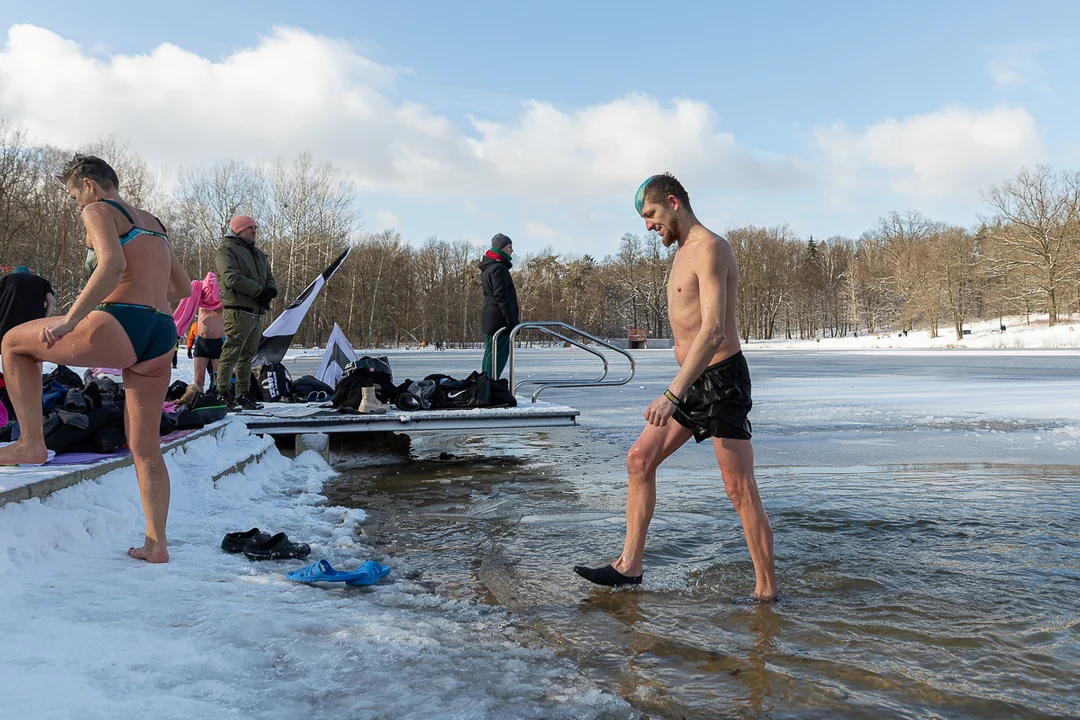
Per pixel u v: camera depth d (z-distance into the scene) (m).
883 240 91.56
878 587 3.00
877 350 46.56
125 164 42.69
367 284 65.44
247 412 6.90
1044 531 3.85
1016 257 57.34
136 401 3.07
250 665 2.12
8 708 1.70
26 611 2.40
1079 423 8.44
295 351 45.31
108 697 1.82
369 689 2.02
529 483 5.49
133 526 3.52
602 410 10.68
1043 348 42.94
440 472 6.00
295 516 4.24
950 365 22.84
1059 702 2.01
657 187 2.99
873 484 5.15
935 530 3.88
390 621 2.56
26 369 3.03
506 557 3.51
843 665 2.25
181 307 7.69
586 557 3.50
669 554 3.51
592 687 2.09
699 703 2.01
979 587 2.98
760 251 81.00
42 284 5.20
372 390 6.72
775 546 3.60
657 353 44.16
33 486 3.10
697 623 2.63
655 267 79.88
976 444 7.03
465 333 74.69
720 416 2.87
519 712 1.92
